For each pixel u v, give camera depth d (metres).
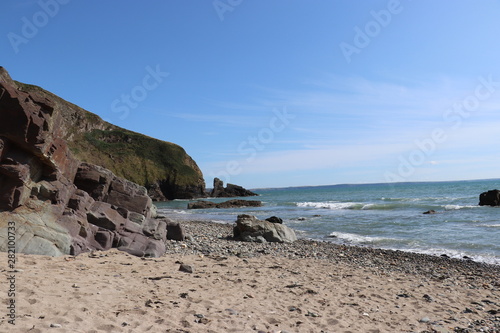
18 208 12.18
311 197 106.75
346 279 11.92
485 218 32.16
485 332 7.27
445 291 10.82
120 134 143.50
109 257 12.53
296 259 15.81
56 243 11.91
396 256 17.53
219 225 32.09
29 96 12.93
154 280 9.60
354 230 27.94
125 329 5.74
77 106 137.00
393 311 8.51
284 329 6.68
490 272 14.12
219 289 9.23
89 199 15.39
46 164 13.62
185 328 6.14
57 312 6.02
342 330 6.93
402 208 46.97
